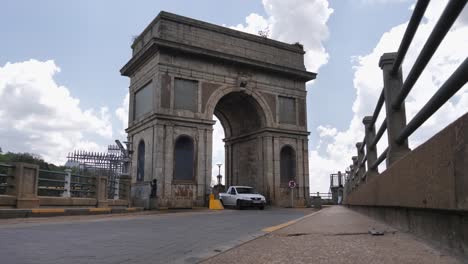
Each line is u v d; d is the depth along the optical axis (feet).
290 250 19.94
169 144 113.50
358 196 55.11
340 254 17.46
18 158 187.42
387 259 15.25
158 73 115.34
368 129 40.86
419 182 16.66
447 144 13.04
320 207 125.18
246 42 134.10
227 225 46.29
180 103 118.11
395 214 26.12
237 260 18.07
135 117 131.03
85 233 35.68
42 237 32.17
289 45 143.84
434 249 16.28
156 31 121.19
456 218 13.99
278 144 134.41
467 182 11.56
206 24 126.41
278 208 121.90
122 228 41.63
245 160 143.54
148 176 114.01
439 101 13.97
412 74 17.57
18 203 60.75
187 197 113.80
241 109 141.90
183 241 29.53
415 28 16.63
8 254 23.21
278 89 138.21
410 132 20.79
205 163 118.73
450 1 10.96
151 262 20.39
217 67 126.21
